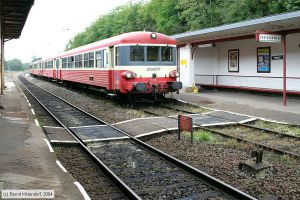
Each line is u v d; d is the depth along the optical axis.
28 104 19.59
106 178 7.65
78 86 30.11
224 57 23.66
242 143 10.23
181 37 22.81
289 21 14.30
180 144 10.52
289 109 15.38
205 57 25.41
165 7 46.75
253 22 18.12
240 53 22.28
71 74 28.88
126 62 17.61
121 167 8.52
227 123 12.78
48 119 15.09
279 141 10.62
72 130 12.39
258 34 15.08
